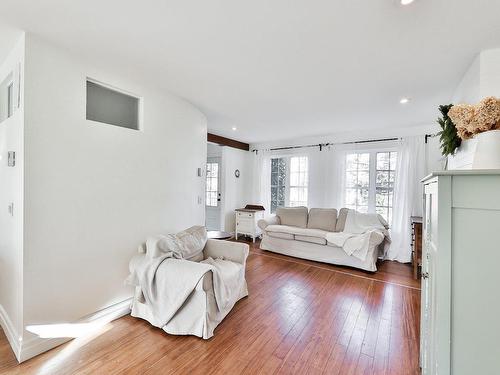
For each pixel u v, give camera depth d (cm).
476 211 81
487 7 140
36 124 177
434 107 321
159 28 166
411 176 407
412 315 242
